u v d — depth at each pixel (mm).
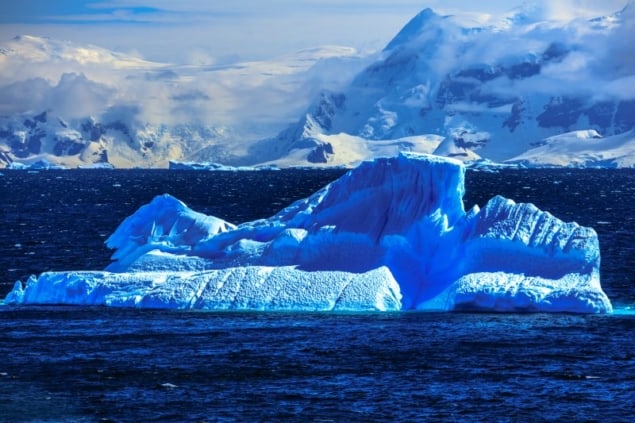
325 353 94812
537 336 100062
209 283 115938
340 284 114250
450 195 117625
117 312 112750
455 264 114812
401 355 93938
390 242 116875
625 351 94875
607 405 80375
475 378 87250
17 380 87250
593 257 111000
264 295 114000
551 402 81125
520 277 111500
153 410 79500
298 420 77250
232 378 87500
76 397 82750
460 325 104500
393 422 76875
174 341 99375
